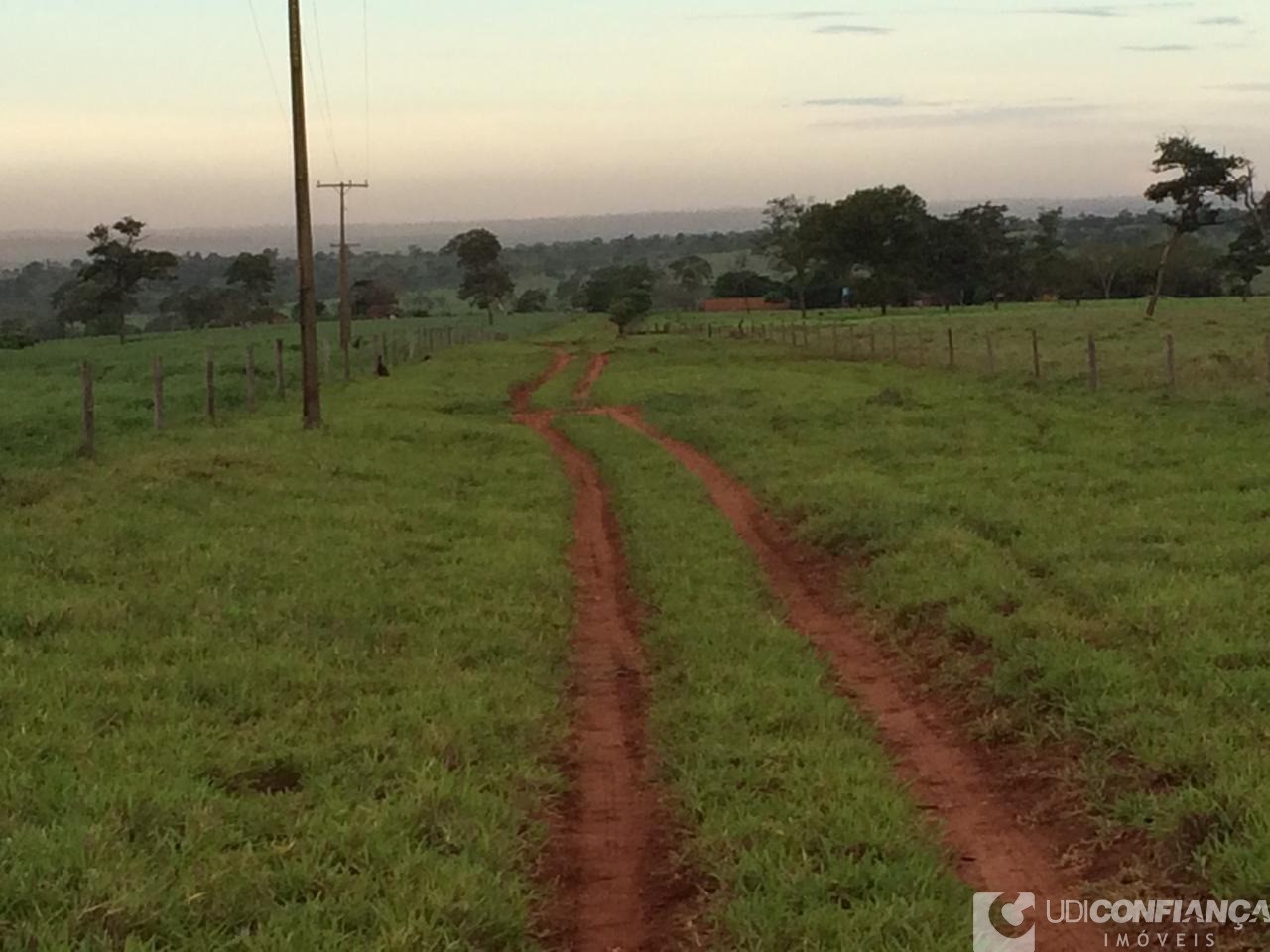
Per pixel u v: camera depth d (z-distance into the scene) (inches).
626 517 579.5
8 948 170.4
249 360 1073.5
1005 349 1702.8
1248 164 2265.0
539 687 327.6
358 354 1972.2
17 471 652.7
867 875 209.0
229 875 198.2
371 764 254.2
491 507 600.4
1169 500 508.1
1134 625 330.3
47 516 492.1
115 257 3336.6
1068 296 4333.2
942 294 4350.4
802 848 220.5
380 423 886.4
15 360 2246.6
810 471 660.1
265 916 189.6
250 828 221.1
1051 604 360.2
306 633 353.4
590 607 430.0
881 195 3956.7
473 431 888.3
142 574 406.6
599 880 223.3
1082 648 313.0
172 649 328.8
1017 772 263.4
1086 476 582.2
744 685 315.6
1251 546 406.9
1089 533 451.8
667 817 246.8
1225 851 201.2
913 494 548.1
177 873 197.9
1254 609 336.2
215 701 293.1
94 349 2632.9
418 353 2027.6
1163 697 274.8
